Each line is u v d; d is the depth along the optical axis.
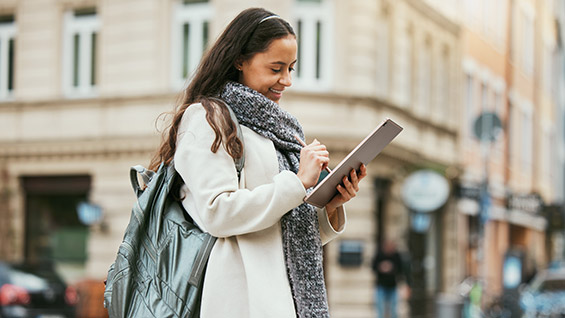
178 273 2.50
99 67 19.84
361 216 18.95
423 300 22.14
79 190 20.14
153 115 19.16
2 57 20.92
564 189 42.69
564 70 42.72
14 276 14.06
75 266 20.42
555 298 16.83
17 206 20.69
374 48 19.12
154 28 19.25
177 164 2.54
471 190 22.36
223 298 2.47
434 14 22.86
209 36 18.86
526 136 34.19
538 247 37.25
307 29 18.62
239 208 2.43
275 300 2.46
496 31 29.33
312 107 18.30
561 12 41.44
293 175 2.47
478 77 26.86
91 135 19.81
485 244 27.94
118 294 2.54
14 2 20.70
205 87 2.64
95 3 19.95
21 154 20.61
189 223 2.57
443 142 23.25
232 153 2.49
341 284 18.55
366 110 18.69
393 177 20.23
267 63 2.63
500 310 17.39
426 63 22.72
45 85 20.38
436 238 23.48
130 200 19.41
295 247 2.56
